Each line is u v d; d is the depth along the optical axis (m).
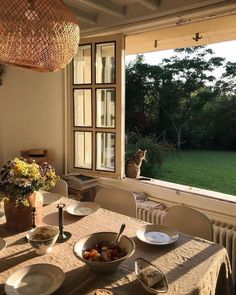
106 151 3.07
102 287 1.12
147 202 2.73
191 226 1.76
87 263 1.17
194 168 4.92
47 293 1.07
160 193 2.72
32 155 3.32
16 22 1.39
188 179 4.53
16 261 1.31
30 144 3.49
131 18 2.58
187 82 5.62
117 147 2.94
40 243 1.33
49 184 1.72
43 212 1.91
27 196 1.58
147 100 5.82
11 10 1.37
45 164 1.74
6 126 3.52
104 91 3.01
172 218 1.84
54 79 3.25
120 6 2.57
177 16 2.33
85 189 2.92
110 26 2.75
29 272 1.20
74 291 1.10
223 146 5.36
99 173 3.07
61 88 3.23
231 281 1.49
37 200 1.68
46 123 3.38
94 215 1.87
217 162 5.17
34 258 1.34
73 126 3.18
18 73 3.38
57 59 1.62
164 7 2.35
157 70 5.80
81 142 3.24
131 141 4.52
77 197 2.91
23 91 3.41
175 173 4.72
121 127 2.91
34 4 1.38
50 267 1.22
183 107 5.62
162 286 1.11
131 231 1.63
